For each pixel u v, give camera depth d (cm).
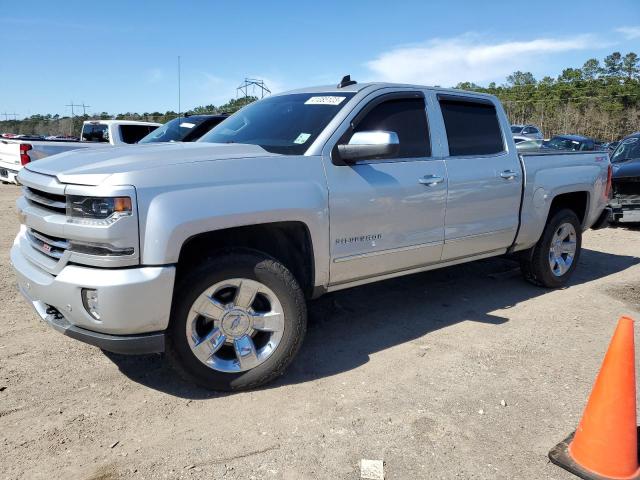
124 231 289
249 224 324
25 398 327
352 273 391
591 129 6550
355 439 292
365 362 389
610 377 266
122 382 351
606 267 695
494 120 505
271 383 355
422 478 262
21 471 261
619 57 12719
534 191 523
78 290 295
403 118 426
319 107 407
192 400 331
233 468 266
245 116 458
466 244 469
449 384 356
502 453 283
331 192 364
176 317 314
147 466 267
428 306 516
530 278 579
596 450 266
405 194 407
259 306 351
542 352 411
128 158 320
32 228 338
